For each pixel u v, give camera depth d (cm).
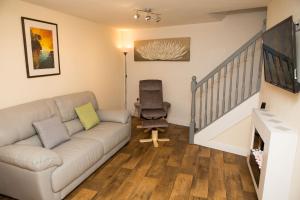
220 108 434
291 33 166
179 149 348
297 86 173
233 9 324
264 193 199
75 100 326
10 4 252
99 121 351
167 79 491
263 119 228
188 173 274
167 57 478
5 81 253
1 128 215
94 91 429
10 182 205
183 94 477
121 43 519
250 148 285
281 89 226
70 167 217
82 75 390
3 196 221
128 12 335
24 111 244
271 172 193
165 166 291
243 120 324
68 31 348
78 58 376
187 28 447
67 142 265
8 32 252
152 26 469
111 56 482
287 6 217
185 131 441
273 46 216
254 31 385
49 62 313
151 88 454
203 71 446
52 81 323
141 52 508
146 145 363
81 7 303
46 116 268
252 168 262
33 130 246
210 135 352
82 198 223
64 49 343
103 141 281
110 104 492
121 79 532
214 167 290
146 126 362
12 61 259
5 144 214
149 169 283
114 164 295
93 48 417
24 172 194
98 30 429
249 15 384
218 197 227
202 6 303
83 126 318
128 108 550
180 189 239
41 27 296
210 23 421
